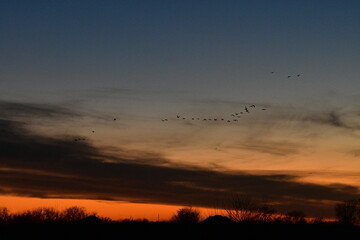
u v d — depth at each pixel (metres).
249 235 61.34
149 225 77.81
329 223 66.62
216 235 62.78
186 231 71.94
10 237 77.25
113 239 71.81
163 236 69.88
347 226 66.62
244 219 62.56
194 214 75.81
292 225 63.59
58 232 79.62
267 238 60.56
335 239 60.34
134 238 71.25
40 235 78.12
